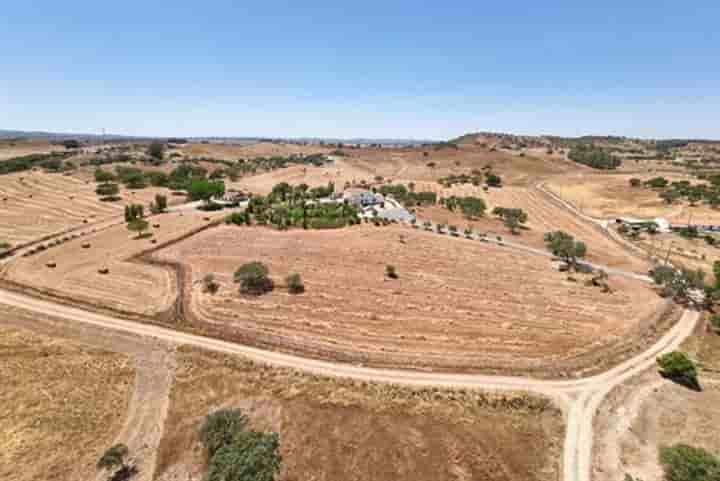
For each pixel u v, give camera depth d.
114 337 48.47
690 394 39.81
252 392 38.97
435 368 42.91
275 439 28.81
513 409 37.31
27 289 60.59
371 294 61.00
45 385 39.66
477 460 31.48
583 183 170.38
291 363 43.47
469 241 91.06
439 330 51.16
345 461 31.11
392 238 89.19
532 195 154.50
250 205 109.06
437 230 99.06
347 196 142.38
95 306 55.78
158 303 56.81
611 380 41.53
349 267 71.38
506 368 43.03
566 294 63.28
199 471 30.61
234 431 30.88
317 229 95.62
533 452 32.44
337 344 47.16
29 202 117.69
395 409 36.75
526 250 86.69
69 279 64.56
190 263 71.69
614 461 31.52
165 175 162.75
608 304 59.88
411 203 131.12
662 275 63.97
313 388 39.47
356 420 35.31
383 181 190.00
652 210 124.44
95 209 114.75
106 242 84.00
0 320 51.59
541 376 41.84
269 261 73.12
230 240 85.50
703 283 62.31
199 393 39.00
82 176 161.88
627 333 51.31
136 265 70.50
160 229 93.94
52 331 49.72
